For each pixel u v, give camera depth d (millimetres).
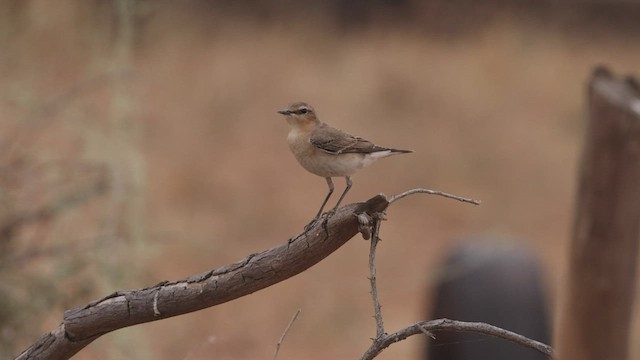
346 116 24750
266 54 26188
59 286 10688
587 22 32531
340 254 18422
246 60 25359
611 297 6047
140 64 22109
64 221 11820
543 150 24891
